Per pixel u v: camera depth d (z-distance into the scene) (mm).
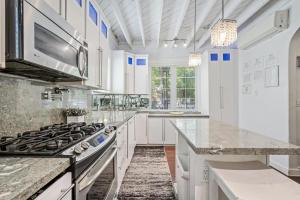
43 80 2027
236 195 1021
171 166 3893
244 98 5004
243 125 5055
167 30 5383
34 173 826
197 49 6188
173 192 2816
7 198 616
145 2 3779
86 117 3195
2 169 874
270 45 3910
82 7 2307
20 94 1720
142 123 5535
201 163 1539
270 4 3891
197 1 3869
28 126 1819
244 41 4504
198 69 6203
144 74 5809
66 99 2643
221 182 1239
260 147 1332
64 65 1608
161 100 6320
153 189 2906
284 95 3508
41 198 794
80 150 1200
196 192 1549
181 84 6309
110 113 4449
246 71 4898
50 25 1385
